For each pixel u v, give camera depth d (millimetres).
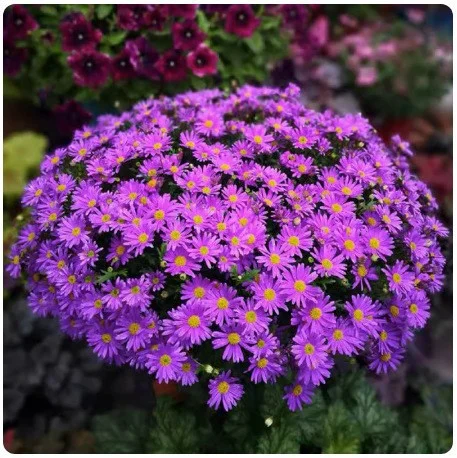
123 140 404
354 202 387
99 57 596
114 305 332
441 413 490
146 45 604
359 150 417
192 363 340
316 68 755
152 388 475
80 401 485
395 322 355
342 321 335
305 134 406
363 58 760
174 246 333
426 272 373
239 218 350
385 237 354
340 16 861
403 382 516
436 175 691
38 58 649
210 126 415
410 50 772
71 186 384
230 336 324
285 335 348
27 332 500
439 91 770
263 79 666
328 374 333
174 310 326
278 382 377
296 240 346
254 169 376
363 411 438
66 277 356
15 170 607
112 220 352
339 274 335
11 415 468
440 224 406
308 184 387
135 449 418
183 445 399
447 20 906
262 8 653
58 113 649
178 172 375
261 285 331
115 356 360
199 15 626
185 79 626
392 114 785
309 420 402
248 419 403
